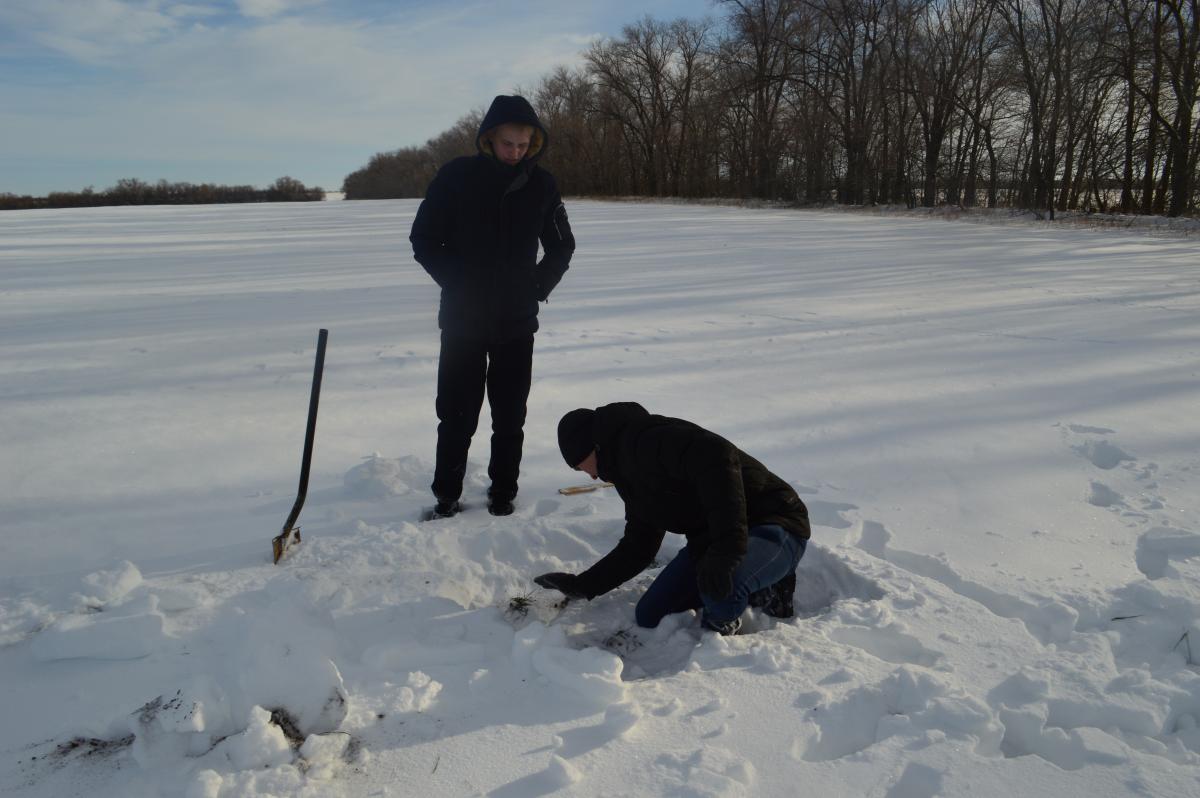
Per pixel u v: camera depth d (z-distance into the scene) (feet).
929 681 7.27
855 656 7.92
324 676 7.18
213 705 6.91
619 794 6.18
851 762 6.50
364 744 6.91
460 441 11.51
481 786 6.37
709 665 7.98
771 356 21.68
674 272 40.88
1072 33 89.86
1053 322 25.93
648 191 184.14
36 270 45.57
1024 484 12.63
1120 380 18.61
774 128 143.23
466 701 7.54
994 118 117.80
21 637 8.41
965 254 49.08
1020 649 8.04
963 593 9.43
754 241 60.64
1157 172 96.89
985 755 6.72
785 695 7.38
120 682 7.68
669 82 174.19
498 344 11.25
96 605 8.88
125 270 45.32
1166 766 6.34
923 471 13.29
